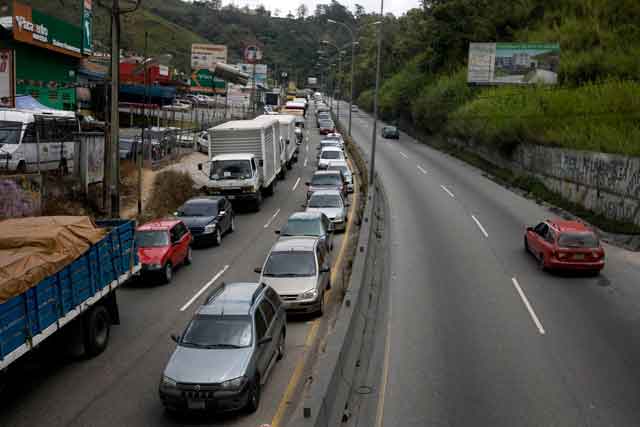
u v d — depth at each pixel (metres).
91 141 27.84
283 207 33.91
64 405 12.16
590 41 54.62
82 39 42.97
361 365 13.66
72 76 43.31
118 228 15.59
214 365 11.59
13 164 24.16
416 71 85.69
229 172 31.41
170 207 31.08
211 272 21.64
